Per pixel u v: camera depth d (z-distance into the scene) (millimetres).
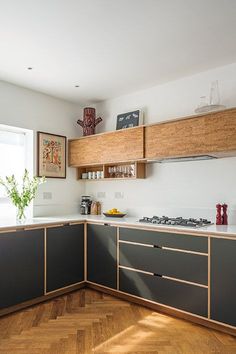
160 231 2760
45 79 3346
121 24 2242
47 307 2883
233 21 2207
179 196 3322
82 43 2529
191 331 2393
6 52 2688
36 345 2172
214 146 2668
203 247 2461
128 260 3014
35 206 3684
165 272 2713
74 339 2262
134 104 3803
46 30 2314
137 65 2992
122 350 2111
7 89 3430
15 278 2752
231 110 2576
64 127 4086
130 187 3795
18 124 3523
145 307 2885
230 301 2287
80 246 3404
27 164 3740
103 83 3482
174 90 3412
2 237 2670
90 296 3186
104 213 3664
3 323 2531
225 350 2111
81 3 1982
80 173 4242
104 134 3635
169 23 2232
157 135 3107
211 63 2959
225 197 2967
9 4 1983
